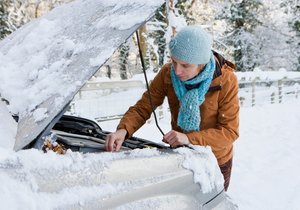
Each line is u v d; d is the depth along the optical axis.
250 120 9.66
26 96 1.58
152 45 16.14
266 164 5.85
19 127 1.48
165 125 8.01
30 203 1.25
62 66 1.62
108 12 1.83
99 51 1.54
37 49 1.87
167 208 1.70
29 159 1.33
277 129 8.56
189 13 19.55
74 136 2.23
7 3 18.59
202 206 1.92
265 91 14.06
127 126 2.46
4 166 1.27
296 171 5.55
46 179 1.33
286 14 23.95
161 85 2.67
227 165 2.61
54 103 1.45
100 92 7.68
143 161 1.68
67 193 1.35
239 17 23.30
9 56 1.91
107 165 1.52
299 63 24.31
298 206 4.32
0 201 1.20
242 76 13.01
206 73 2.34
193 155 1.94
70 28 1.90
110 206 1.46
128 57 21.45
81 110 7.24
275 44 23.78
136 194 1.58
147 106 2.62
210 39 2.31
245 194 4.59
